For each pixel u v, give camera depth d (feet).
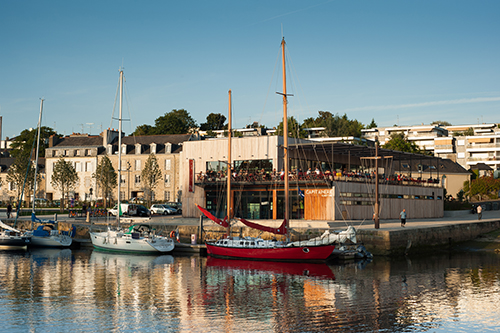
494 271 99.30
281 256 111.24
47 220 170.40
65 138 311.47
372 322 62.54
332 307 69.72
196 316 65.31
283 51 112.47
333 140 380.58
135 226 143.54
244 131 377.09
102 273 98.68
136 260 118.52
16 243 141.28
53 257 125.18
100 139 301.63
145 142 291.38
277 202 156.66
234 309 68.85
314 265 107.55
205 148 172.96
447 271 99.14
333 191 145.59
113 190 282.15
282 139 159.74
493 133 434.30
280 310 68.13
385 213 167.94
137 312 67.51
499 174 324.60
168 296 77.15
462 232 145.69
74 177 244.63
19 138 395.55
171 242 130.62
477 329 59.98
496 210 232.32
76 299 75.31
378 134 474.08
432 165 264.93
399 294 77.66
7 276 95.45
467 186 262.67
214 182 165.37
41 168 312.29
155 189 273.54
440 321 63.05
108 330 59.52
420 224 146.92
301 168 159.94
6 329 59.88
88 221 168.25
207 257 123.34
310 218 150.10
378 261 113.70
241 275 95.20
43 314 66.54
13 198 303.89
